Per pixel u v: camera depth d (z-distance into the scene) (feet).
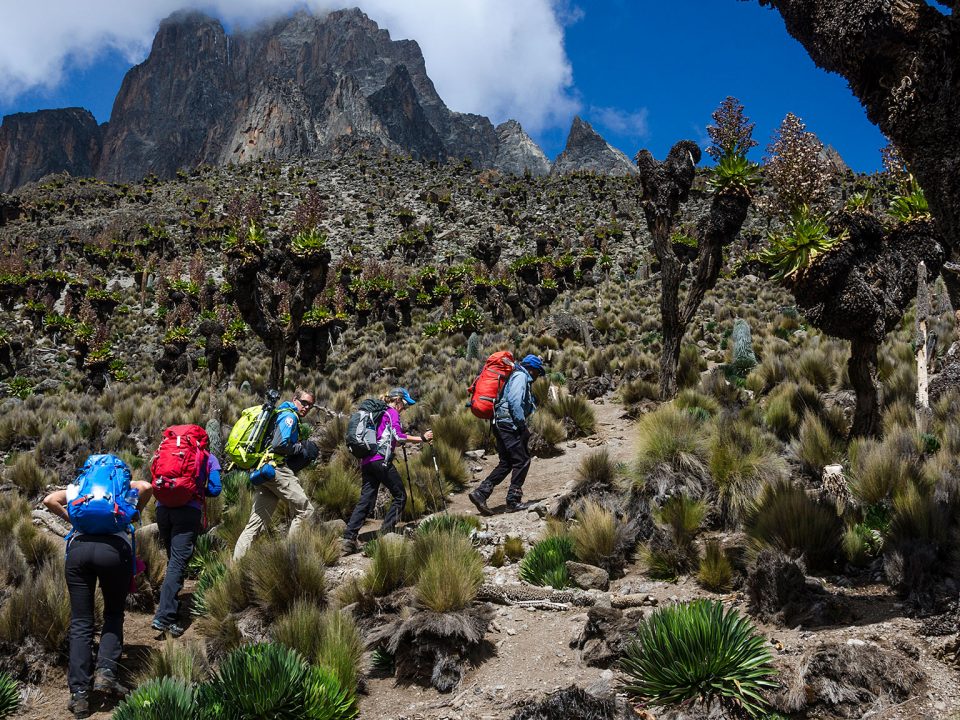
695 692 10.64
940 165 11.30
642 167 38.50
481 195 278.26
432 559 15.07
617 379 48.98
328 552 19.71
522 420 24.63
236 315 142.10
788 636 12.25
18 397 95.96
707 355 54.80
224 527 23.07
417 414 40.37
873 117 12.76
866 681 10.17
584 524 18.10
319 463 31.50
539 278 131.13
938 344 35.63
